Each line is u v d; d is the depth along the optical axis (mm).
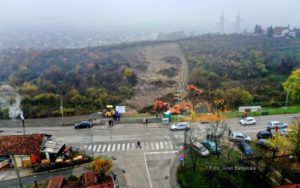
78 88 104688
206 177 51812
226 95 90375
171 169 54906
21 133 70375
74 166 56312
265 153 58219
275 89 99250
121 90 103250
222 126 64438
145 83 115562
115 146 63375
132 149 62031
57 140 63938
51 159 57219
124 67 128500
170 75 126312
